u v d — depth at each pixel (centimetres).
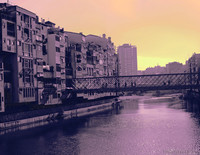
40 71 7731
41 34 8244
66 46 10106
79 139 5294
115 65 17050
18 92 6788
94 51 12362
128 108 11238
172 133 5697
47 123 6950
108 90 9444
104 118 8081
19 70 6856
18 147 4712
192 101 13288
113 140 5222
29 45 7369
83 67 10825
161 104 12675
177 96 19062
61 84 9012
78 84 10331
